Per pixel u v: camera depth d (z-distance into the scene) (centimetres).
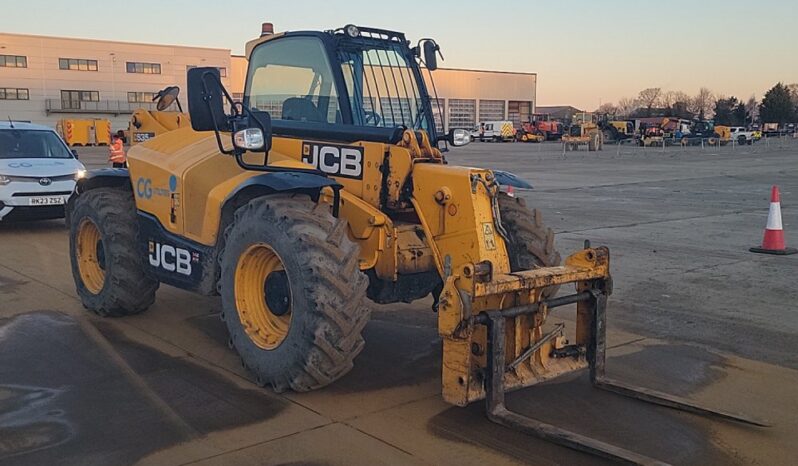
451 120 8556
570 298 482
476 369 438
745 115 10112
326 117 554
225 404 473
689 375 540
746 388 515
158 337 620
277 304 500
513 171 2747
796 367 559
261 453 405
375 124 561
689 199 1714
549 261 568
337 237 470
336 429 437
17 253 1009
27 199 1169
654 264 931
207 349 589
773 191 1010
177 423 445
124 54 6719
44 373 531
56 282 827
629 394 489
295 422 446
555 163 3291
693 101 12500
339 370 468
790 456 411
